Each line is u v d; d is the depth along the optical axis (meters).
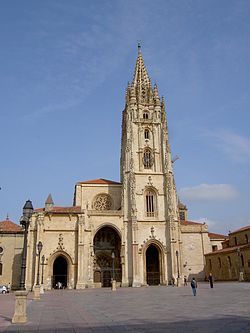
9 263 87.19
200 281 95.12
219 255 91.75
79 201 94.81
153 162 94.81
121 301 36.69
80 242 80.31
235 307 25.66
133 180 89.56
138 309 27.05
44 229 81.50
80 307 30.58
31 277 78.12
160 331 15.68
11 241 88.88
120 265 89.19
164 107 101.25
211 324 17.47
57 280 85.56
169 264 85.81
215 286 63.28
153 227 87.81
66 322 20.11
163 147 96.06
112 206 95.62
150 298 39.94
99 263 90.00
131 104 99.56
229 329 15.61
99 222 86.12
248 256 80.12
